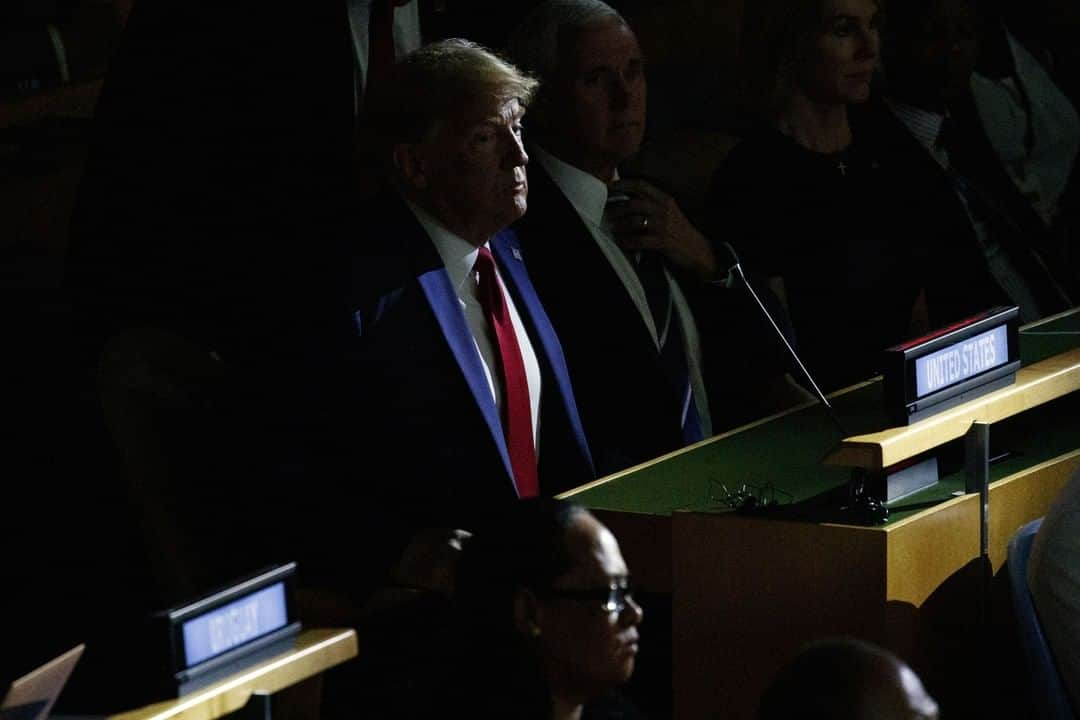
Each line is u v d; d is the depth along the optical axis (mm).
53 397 14977
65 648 14500
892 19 20047
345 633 9609
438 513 12531
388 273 12766
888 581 10977
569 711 9039
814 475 12562
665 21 18719
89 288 15047
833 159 19141
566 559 8891
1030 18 21703
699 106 18828
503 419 13188
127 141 15078
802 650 8430
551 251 15820
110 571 14734
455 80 12930
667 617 12977
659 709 13008
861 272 19109
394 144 13086
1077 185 22156
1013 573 11500
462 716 8992
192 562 12547
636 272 16188
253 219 15047
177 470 12633
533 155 16016
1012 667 11828
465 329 12859
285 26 15133
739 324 16797
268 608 9305
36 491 14945
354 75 15539
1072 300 22016
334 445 12430
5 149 15445
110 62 15164
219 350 14734
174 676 8750
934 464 12234
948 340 11836
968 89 20688
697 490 12375
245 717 8945
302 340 12578
